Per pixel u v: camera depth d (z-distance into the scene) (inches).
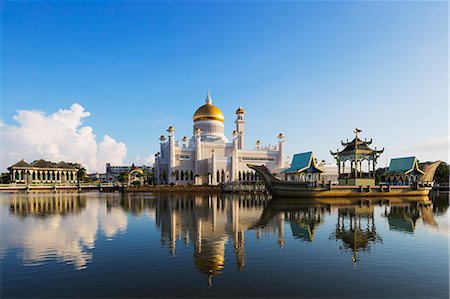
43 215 1381.6
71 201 2207.2
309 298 465.4
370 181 2620.6
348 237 884.6
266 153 4539.9
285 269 597.3
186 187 3550.7
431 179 2844.5
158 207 1717.5
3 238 877.2
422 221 1194.0
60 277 554.3
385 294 482.3
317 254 702.5
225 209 1605.6
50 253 713.6
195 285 515.8
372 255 695.7
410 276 560.7
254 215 1352.1
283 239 857.5
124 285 516.4
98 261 649.0
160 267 609.0
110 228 1033.5
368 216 1337.4
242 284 519.8
